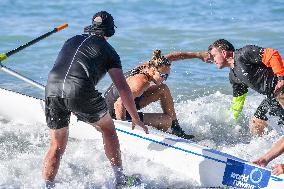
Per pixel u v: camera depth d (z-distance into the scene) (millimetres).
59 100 20516
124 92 20891
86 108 20609
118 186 21484
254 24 51375
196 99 33219
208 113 29406
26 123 28531
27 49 43656
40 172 22125
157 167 23391
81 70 20500
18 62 40688
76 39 21328
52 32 28875
